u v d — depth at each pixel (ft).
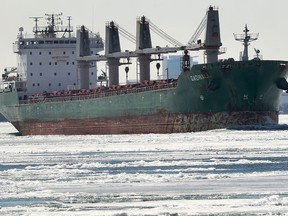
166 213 323.98
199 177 418.72
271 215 317.01
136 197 363.15
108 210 333.83
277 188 378.53
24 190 390.83
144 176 428.15
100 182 411.75
